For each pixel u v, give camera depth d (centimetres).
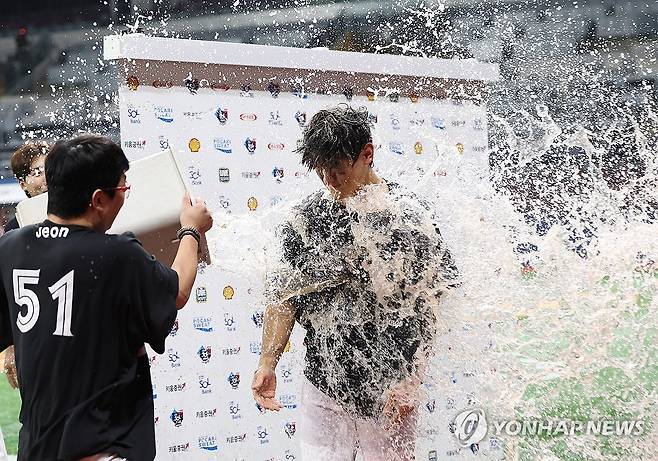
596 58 1156
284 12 1432
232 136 361
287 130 374
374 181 288
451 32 1062
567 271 340
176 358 347
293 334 373
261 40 1455
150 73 343
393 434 294
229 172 360
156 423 343
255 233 353
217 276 356
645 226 356
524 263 338
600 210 401
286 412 372
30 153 354
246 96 365
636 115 751
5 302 242
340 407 291
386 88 400
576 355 342
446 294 295
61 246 232
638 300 340
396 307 288
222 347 357
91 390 227
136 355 239
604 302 340
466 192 397
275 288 296
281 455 370
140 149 341
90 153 235
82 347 227
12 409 599
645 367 343
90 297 228
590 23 1183
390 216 284
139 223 272
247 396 363
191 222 264
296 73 377
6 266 237
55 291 229
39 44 1502
